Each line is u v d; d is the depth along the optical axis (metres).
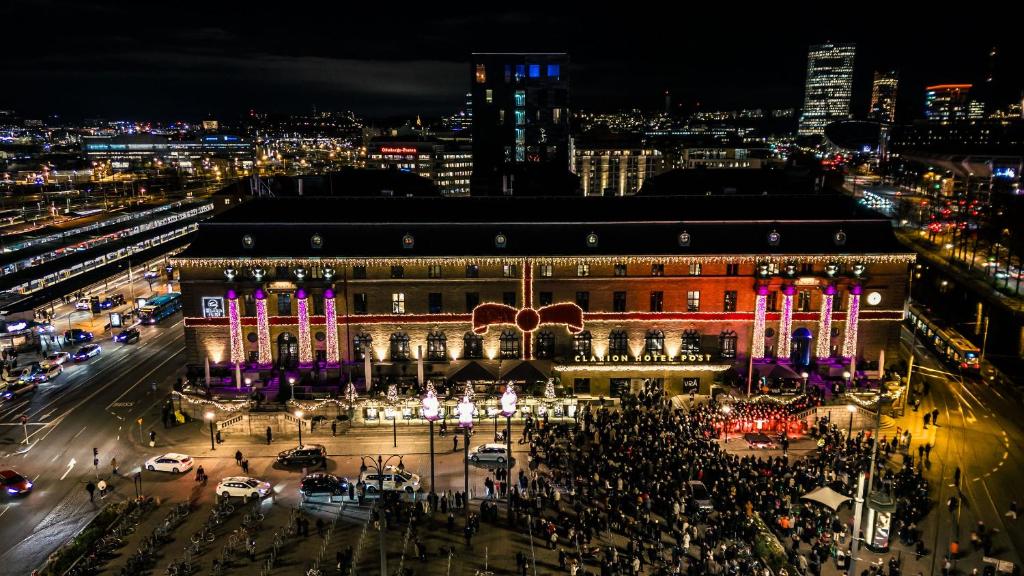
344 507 61.38
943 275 129.12
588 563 52.25
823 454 65.69
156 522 59.03
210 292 81.19
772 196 91.12
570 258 80.56
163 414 78.12
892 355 83.75
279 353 83.69
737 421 73.06
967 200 141.25
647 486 60.81
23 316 101.50
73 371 93.88
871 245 81.38
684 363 81.56
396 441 74.12
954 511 58.69
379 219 83.81
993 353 102.44
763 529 54.47
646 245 81.44
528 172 178.38
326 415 77.62
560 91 191.38
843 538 54.66
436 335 83.19
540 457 69.12
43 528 58.72
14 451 72.06
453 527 57.72
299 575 51.47
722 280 81.69
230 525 58.38
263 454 71.69
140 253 149.75
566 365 81.19
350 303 81.75
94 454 68.69
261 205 89.06
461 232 82.00
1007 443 71.88
